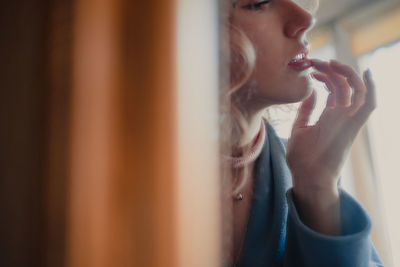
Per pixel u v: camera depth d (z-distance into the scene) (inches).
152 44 14.0
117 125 13.6
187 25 14.5
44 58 13.7
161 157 13.7
